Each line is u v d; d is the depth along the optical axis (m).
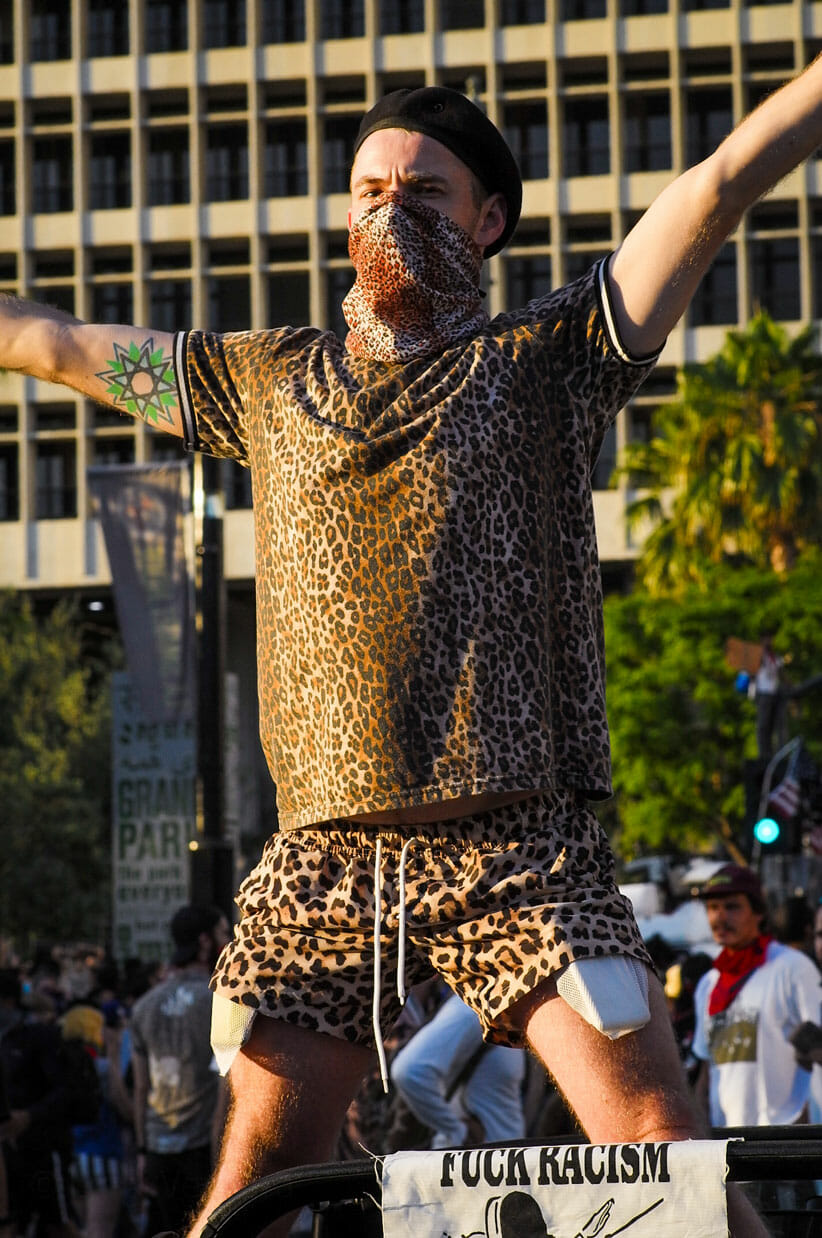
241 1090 2.71
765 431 46.00
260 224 78.44
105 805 56.91
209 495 17.11
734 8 76.94
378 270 2.72
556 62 77.81
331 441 2.65
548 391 2.69
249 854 72.12
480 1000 2.61
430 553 2.57
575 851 2.61
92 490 18.30
